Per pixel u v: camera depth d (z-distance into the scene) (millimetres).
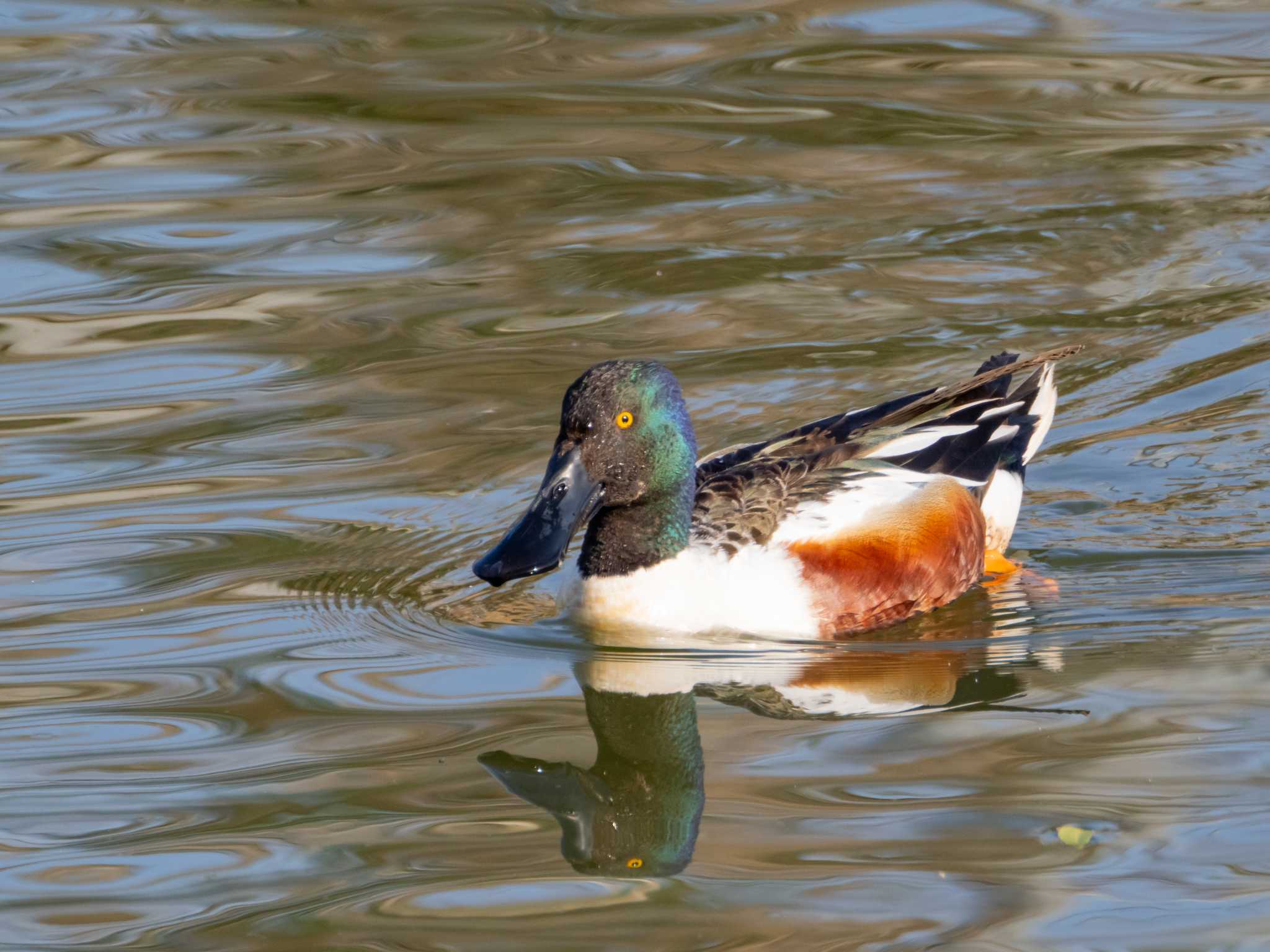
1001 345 14867
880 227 17734
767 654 10430
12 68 22328
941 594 11250
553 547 10109
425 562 11500
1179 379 14258
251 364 14656
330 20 24219
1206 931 7027
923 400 11734
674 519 10594
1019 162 19438
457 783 8539
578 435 10406
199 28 24000
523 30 23828
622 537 10602
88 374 14516
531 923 7219
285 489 12430
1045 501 12680
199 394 14109
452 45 23266
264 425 13500
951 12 24359
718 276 16484
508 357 14656
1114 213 17922
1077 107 21047
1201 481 12742
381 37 23500
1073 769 8469
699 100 21312
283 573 11242
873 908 7266
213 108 21125
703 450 12930
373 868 7684
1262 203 18031
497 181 19078
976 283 16266
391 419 13578
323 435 13320
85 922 7273
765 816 8086
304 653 10195
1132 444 13328
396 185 19000
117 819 8164
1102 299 15844
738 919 7234
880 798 8242
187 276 16641
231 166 19578
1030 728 9031
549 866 7723
